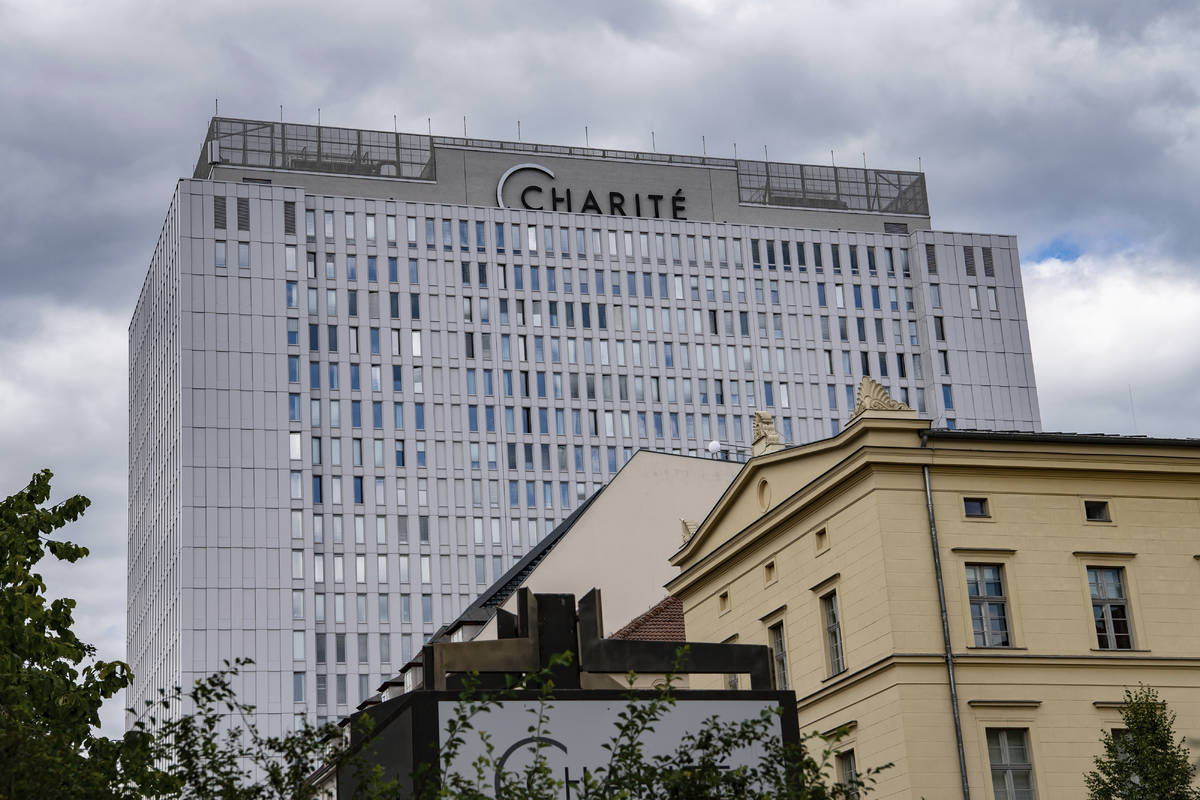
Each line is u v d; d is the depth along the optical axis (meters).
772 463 51.31
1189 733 45.41
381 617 138.62
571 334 150.00
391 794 18.08
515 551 143.25
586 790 18.25
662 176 159.38
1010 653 44.78
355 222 147.00
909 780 42.84
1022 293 158.12
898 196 164.62
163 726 19.14
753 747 22.06
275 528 137.75
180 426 138.38
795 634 49.78
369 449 142.25
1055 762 44.00
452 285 148.12
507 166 155.25
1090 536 46.69
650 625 60.06
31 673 32.88
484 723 21.09
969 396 153.75
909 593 44.69
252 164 149.00
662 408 149.88
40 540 36.31
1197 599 47.12
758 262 155.50
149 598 149.62
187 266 140.75
